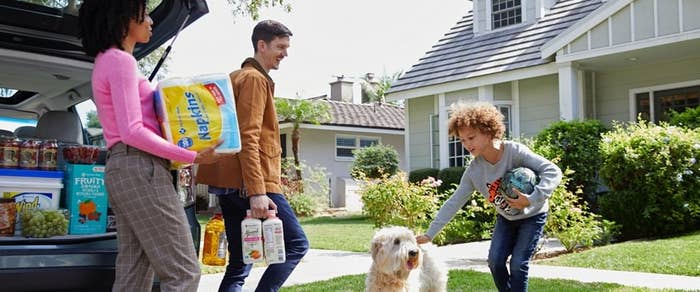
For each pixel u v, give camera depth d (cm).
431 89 1509
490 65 1398
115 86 278
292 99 2156
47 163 371
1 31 385
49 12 379
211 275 677
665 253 701
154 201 283
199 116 292
